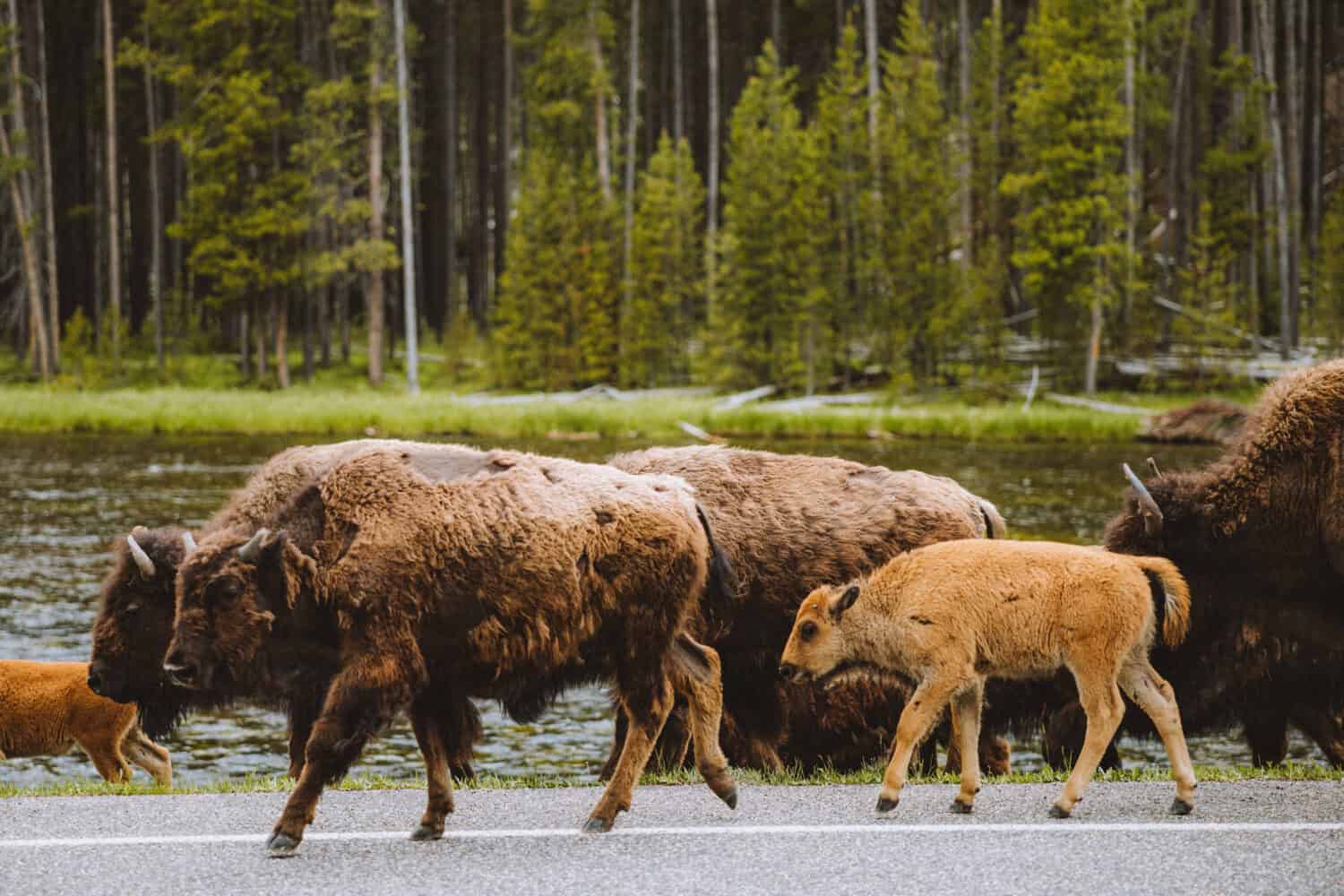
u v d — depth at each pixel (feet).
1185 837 65.77
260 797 76.64
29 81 600.39
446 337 653.71
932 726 72.64
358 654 67.26
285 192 601.21
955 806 71.72
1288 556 96.27
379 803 75.46
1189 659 99.55
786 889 58.18
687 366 641.81
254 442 404.98
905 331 547.08
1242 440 99.19
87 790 82.17
